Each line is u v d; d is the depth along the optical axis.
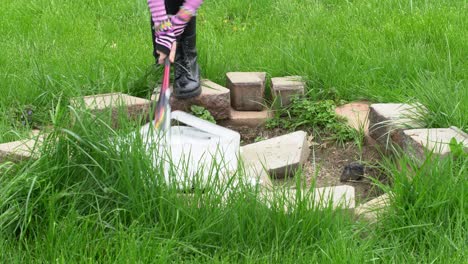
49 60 3.62
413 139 2.77
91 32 4.09
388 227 2.47
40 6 4.40
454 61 3.50
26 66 3.61
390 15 4.12
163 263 2.27
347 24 4.03
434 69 3.46
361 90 3.38
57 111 2.62
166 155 2.67
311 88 3.40
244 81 3.33
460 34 3.75
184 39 3.19
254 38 4.01
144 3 4.39
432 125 2.92
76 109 2.62
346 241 2.36
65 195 2.47
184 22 2.94
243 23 4.26
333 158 3.04
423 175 2.54
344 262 2.26
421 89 3.10
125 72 3.40
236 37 4.00
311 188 2.47
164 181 2.50
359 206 2.60
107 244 2.36
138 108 3.12
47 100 3.30
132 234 2.36
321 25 4.08
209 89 3.29
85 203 2.49
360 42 3.74
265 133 3.25
